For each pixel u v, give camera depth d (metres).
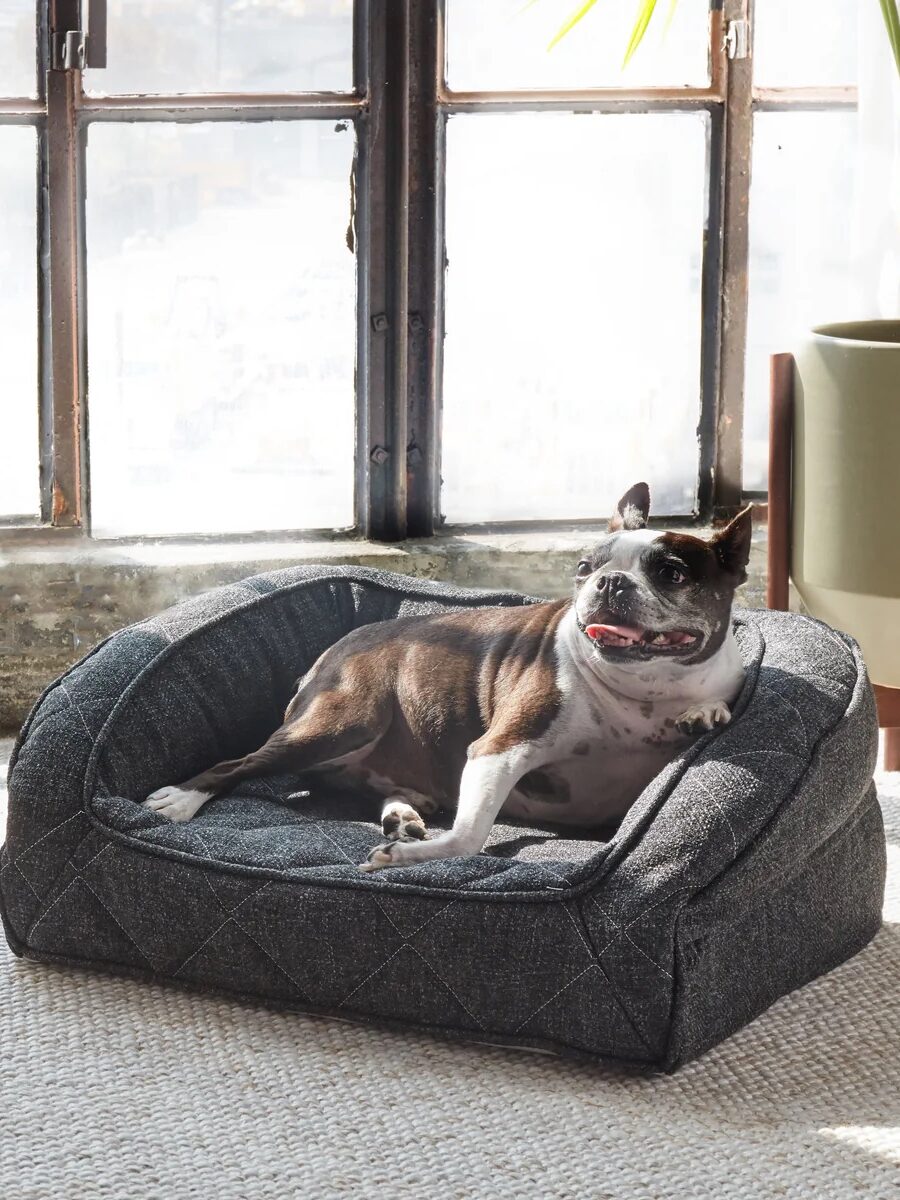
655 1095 1.83
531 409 3.43
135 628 2.45
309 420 3.36
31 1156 1.69
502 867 1.93
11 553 3.23
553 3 3.22
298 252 3.28
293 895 1.96
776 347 3.45
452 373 3.38
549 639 2.23
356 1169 1.67
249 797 2.32
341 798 2.42
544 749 2.16
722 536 2.11
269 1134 1.74
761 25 3.29
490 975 1.88
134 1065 1.89
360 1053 1.92
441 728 2.31
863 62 3.13
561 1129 1.74
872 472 2.51
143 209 3.21
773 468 2.70
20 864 2.14
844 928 2.16
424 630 2.41
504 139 3.28
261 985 2.00
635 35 2.82
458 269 3.33
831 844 2.12
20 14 3.09
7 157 3.14
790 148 3.36
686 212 3.37
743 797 1.91
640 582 2.04
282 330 3.31
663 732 2.16
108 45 3.11
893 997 2.08
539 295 3.37
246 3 3.13
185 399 3.31
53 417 3.23
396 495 3.35
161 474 3.34
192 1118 1.77
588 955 1.84
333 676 2.42
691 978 1.84
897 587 2.53
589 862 1.88
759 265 3.41
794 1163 1.68
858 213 3.20
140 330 3.27
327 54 3.18
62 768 2.15
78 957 2.11
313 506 3.40
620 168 3.33
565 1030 1.86
